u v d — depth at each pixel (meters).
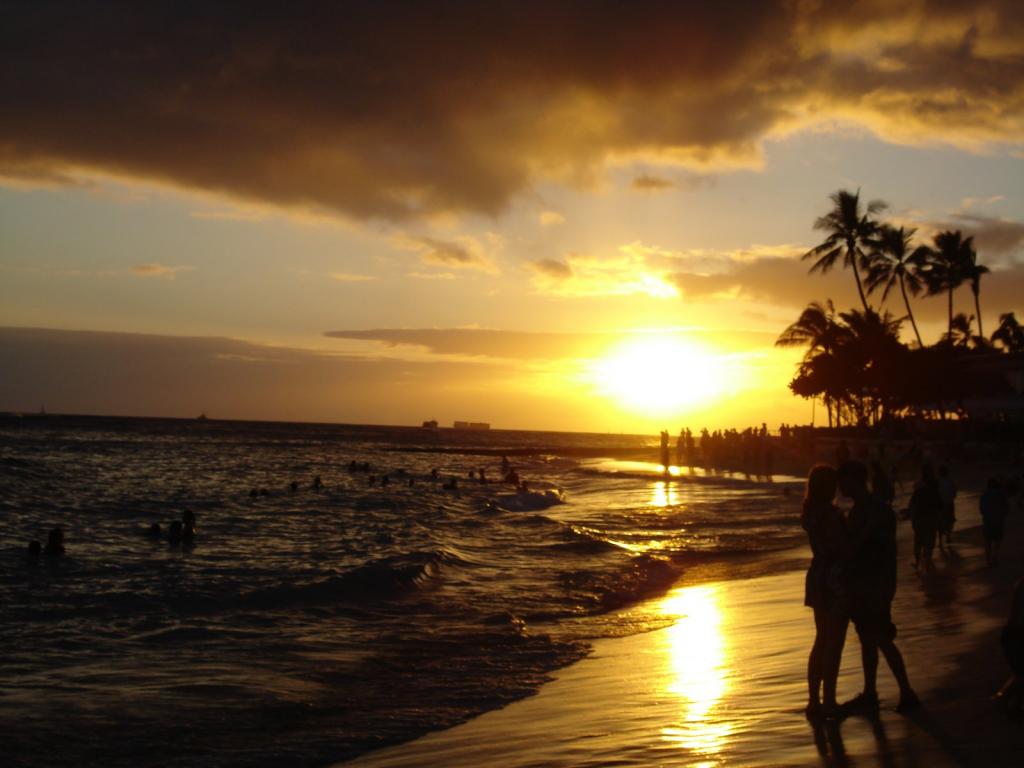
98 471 52.75
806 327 82.12
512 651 11.41
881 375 65.81
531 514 33.97
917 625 10.54
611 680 9.64
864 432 68.38
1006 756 5.72
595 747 6.96
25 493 36.91
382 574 16.86
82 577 17.69
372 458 91.44
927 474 15.94
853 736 6.39
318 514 33.22
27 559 20.25
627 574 18.16
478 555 21.16
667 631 12.48
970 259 72.50
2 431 124.19
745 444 69.94
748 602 14.40
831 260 70.44
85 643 11.84
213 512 33.12
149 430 158.75
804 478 57.31
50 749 7.54
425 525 29.30
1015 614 6.56
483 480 55.81
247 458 78.25
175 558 20.80
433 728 8.17
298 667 10.56
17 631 12.55
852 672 8.39
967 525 22.33
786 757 6.05
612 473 66.19
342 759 7.33
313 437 163.00
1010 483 27.00
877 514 6.94
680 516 32.97
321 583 16.19
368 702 9.08
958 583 13.88
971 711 6.75
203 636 12.30
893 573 6.97
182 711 8.70
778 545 23.56
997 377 60.50
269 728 8.20
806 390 75.25
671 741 6.89
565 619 13.76
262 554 21.64
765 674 9.06
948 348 65.50
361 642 11.95
